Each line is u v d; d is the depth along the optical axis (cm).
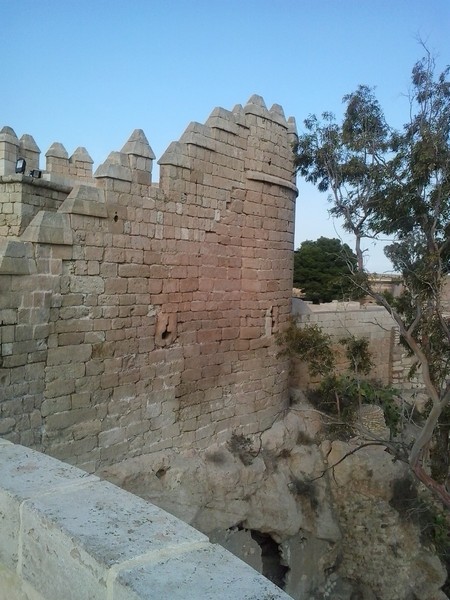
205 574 253
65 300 1126
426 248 1652
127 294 1268
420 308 1625
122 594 246
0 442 430
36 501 320
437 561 1855
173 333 1406
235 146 1571
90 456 1202
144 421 1338
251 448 1662
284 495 1680
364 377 2422
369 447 1973
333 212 1736
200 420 1515
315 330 1892
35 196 1301
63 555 285
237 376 1641
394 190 1575
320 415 2008
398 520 1873
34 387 1072
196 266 1463
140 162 1281
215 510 1486
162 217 1349
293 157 1783
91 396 1198
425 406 2356
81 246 1152
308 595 1764
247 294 1645
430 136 1520
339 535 1833
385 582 1831
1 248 1002
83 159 1970
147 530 291
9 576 325
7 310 1008
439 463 1919
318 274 5300
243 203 1612
